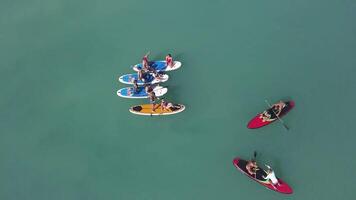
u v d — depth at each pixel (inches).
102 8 1558.8
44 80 1427.2
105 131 1314.0
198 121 1288.1
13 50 1499.8
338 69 1323.8
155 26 1483.8
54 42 1499.8
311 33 1398.9
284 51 1376.7
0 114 1379.2
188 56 1401.3
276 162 1202.6
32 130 1341.0
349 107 1256.8
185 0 1531.7
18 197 1242.0
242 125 1262.3
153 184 1218.0
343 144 1207.6
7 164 1289.4
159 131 1291.8
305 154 1205.1
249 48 1396.4
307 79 1316.4
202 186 1199.6
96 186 1232.8
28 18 1573.6
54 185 1247.5
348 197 1144.8
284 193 1152.8
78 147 1298.0
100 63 1430.9
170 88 1346.0
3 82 1438.2
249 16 1460.4
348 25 1400.1
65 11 1569.9
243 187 1182.3
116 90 1370.6
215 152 1238.3
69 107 1365.7
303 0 1471.5
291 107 1259.2
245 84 1331.2
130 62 1417.3
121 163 1258.0
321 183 1167.0
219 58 1387.8
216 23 1461.6
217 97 1317.7
